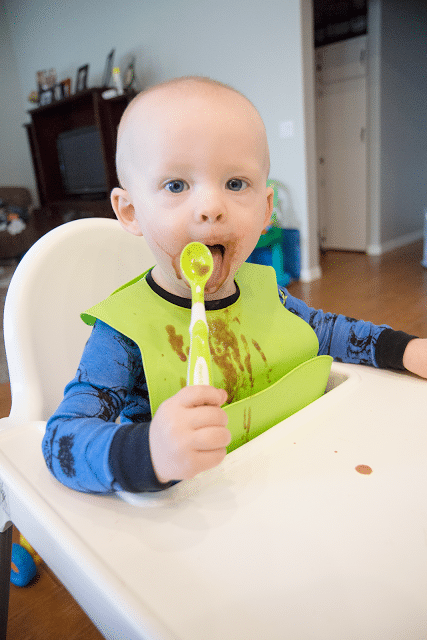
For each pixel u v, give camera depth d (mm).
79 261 629
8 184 5707
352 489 328
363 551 274
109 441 320
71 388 404
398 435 393
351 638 225
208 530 294
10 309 579
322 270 3646
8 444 429
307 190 3191
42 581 916
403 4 3902
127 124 380
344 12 3768
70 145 4801
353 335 552
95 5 4102
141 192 368
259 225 385
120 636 245
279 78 3076
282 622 232
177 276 379
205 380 309
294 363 501
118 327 401
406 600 243
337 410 436
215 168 347
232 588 251
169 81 384
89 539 292
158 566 268
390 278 3223
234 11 3152
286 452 373
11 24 5266
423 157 4609
